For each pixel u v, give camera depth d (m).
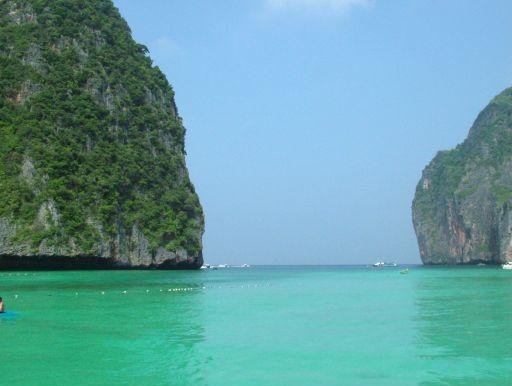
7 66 79.00
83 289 40.56
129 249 75.94
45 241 66.31
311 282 57.53
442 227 166.25
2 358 16.44
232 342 18.94
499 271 94.06
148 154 84.81
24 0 87.06
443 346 18.25
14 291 38.41
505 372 14.88
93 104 80.19
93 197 72.81
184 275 69.75
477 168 156.00
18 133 72.50
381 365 15.65
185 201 86.12
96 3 94.00
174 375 14.60
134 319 24.47
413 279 63.91
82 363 15.83
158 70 98.25
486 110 171.75
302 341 19.11
